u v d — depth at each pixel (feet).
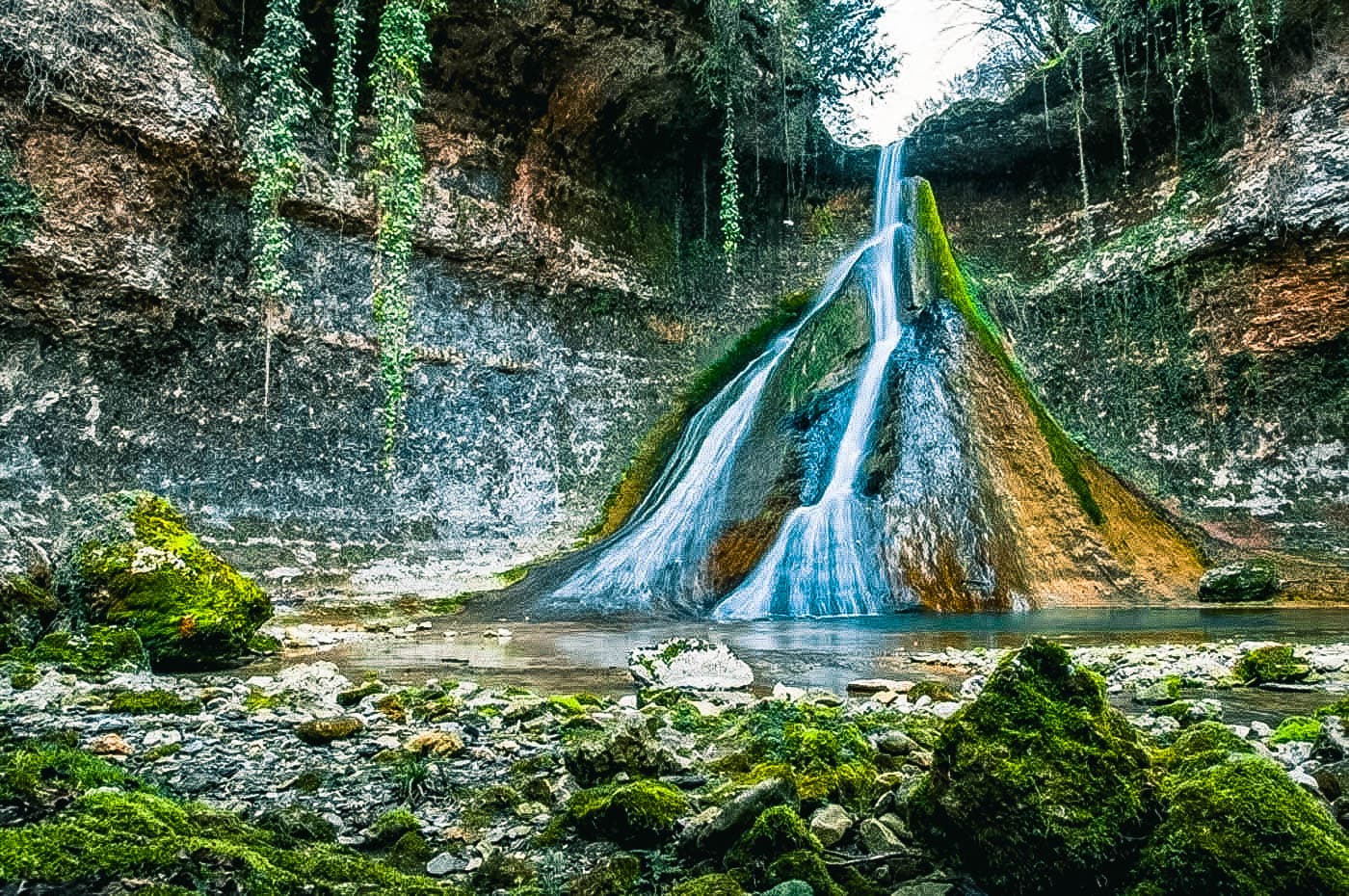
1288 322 65.57
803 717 16.06
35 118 44.62
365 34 57.41
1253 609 47.88
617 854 9.48
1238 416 68.54
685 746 14.44
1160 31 69.05
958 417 59.11
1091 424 74.28
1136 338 73.56
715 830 8.97
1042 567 54.29
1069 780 7.89
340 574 53.47
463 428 63.93
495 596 54.19
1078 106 74.33
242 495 52.39
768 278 85.15
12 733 15.17
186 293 51.01
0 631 24.62
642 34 63.77
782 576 54.29
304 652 30.66
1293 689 20.26
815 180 88.53
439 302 64.59
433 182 64.08
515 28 61.26
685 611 51.72
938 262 71.05
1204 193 72.02
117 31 46.88
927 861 8.50
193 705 18.44
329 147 58.65
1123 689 20.97
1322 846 7.06
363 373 59.26
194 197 51.47
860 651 30.50
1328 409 65.41
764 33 70.64
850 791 10.75
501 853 9.60
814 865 8.13
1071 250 82.69
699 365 78.69
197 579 27.50
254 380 54.29
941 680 23.25
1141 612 47.34
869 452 61.16
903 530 54.08
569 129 69.82
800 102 78.84
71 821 8.54
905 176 87.25
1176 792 7.88
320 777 12.70
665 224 79.61
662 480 70.18
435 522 60.39
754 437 65.67
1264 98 67.97
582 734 15.30
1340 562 58.49
